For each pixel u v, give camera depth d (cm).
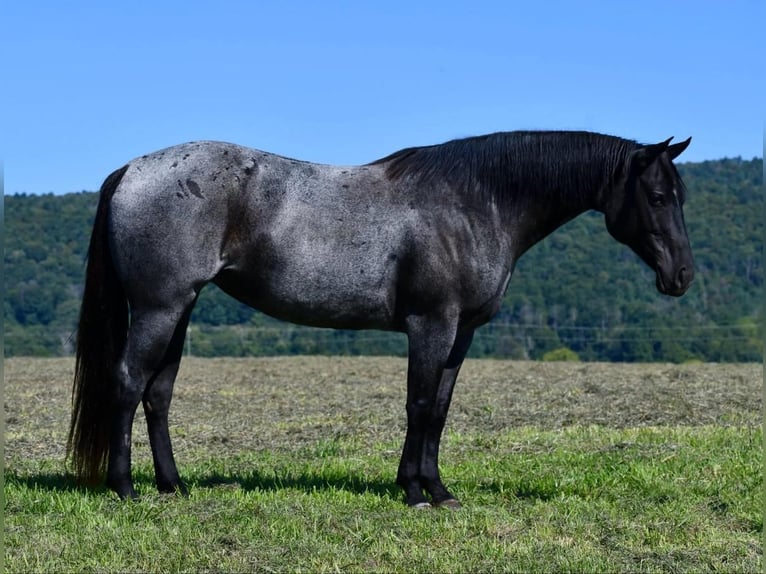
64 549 621
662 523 705
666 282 763
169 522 677
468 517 712
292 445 1167
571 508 746
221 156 734
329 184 745
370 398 1731
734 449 1006
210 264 725
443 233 734
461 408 1546
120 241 726
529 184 763
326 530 673
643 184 761
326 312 745
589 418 1423
